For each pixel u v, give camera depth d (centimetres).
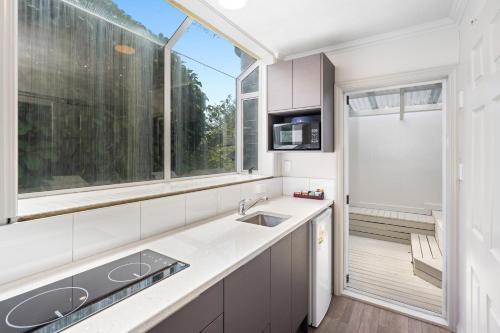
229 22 199
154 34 179
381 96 385
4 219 73
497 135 105
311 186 265
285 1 174
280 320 154
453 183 193
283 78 234
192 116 221
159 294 85
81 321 71
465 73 166
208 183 204
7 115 72
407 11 185
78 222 111
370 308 226
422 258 288
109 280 94
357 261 328
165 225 150
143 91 176
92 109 147
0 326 68
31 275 97
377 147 475
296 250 176
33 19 122
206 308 97
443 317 206
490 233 114
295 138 231
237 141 281
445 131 204
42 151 127
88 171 146
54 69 130
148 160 180
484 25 120
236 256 116
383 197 470
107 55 153
